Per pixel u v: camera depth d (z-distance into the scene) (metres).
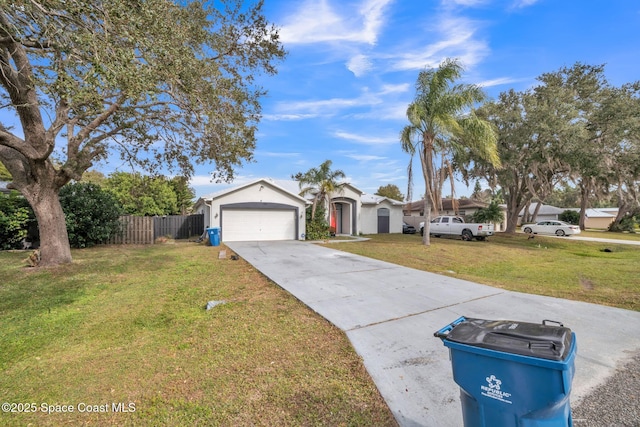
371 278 7.96
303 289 6.78
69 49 4.67
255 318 5.09
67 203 13.55
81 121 10.15
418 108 14.06
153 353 3.95
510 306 5.80
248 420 2.69
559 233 24.45
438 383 3.24
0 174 20.95
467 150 20.17
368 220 24.08
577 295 6.73
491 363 1.87
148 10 4.96
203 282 7.49
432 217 23.78
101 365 3.66
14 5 4.26
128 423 2.66
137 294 6.53
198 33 7.88
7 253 11.74
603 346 4.09
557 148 17.12
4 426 2.62
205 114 7.73
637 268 10.70
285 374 3.43
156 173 12.65
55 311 5.54
